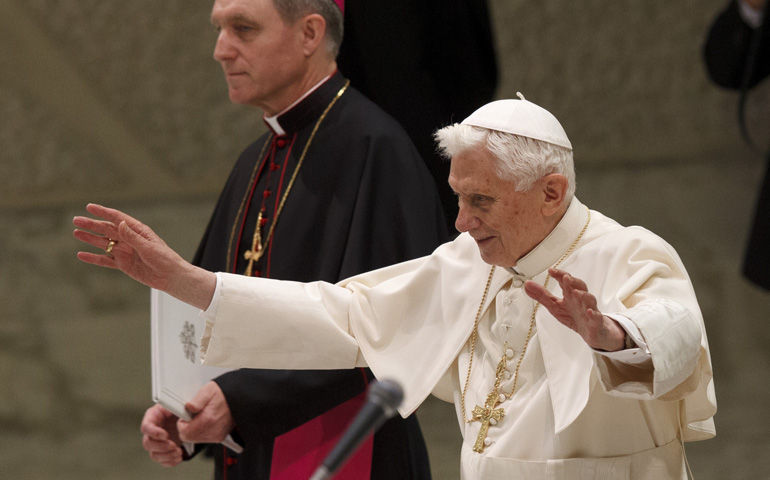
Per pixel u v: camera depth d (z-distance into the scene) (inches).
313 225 404.2
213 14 413.7
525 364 308.0
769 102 1151.0
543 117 297.4
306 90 422.0
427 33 484.4
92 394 1154.7
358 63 474.3
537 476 291.3
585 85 1207.6
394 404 188.4
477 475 300.7
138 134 1194.6
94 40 1146.0
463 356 327.9
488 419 308.2
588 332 245.6
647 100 1210.0
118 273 1202.6
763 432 1026.7
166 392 367.9
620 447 293.1
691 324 257.9
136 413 1154.7
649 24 1184.8
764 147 1173.7
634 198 1230.3
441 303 337.7
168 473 987.3
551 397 294.0
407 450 404.2
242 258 427.5
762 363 1170.6
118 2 1133.1
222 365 342.6
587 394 283.3
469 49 497.7
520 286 317.4
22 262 1196.5
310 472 394.6
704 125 1208.8
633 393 256.2
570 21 1184.8
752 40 652.1
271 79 412.8
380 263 392.2
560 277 243.0
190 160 1211.9
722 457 963.3
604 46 1195.9
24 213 1209.4
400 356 335.6
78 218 313.3
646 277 279.6
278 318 338.3
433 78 488.4
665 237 1222.3
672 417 299.7
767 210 620.1
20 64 1143.0
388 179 401.7
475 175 291.6
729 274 1196.5
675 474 295.4
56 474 992.2
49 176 1198.9
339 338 341.4
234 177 456.1
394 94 477.1
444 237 417.7
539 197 295.7
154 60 1165.7
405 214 398.3
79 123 1181.7
